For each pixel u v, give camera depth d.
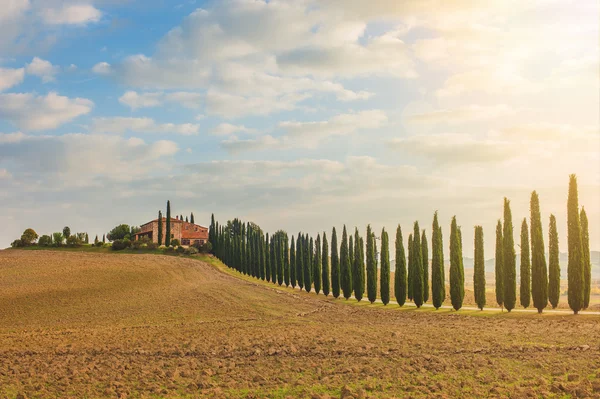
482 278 69.38
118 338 46.66
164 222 166.38
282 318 61.34
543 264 62.56
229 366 33.53
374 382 28.25
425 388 26.69
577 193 60.47
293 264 106.62
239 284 105.75
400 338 42.34
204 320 59.78
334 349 37.72
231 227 175.50
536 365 31.00
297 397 26.00
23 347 42.47
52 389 28.34
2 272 97.88
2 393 27.48
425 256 78.12
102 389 28.14
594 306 68.38
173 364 34.56
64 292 80.62
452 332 45.66
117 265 116.94
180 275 111.62
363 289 84.56
